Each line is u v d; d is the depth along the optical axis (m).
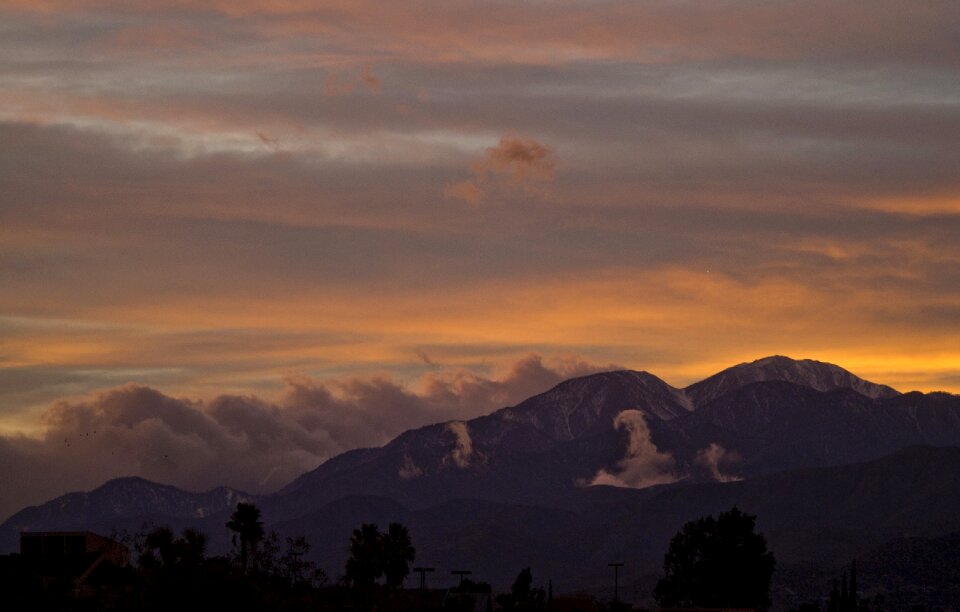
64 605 184.62
